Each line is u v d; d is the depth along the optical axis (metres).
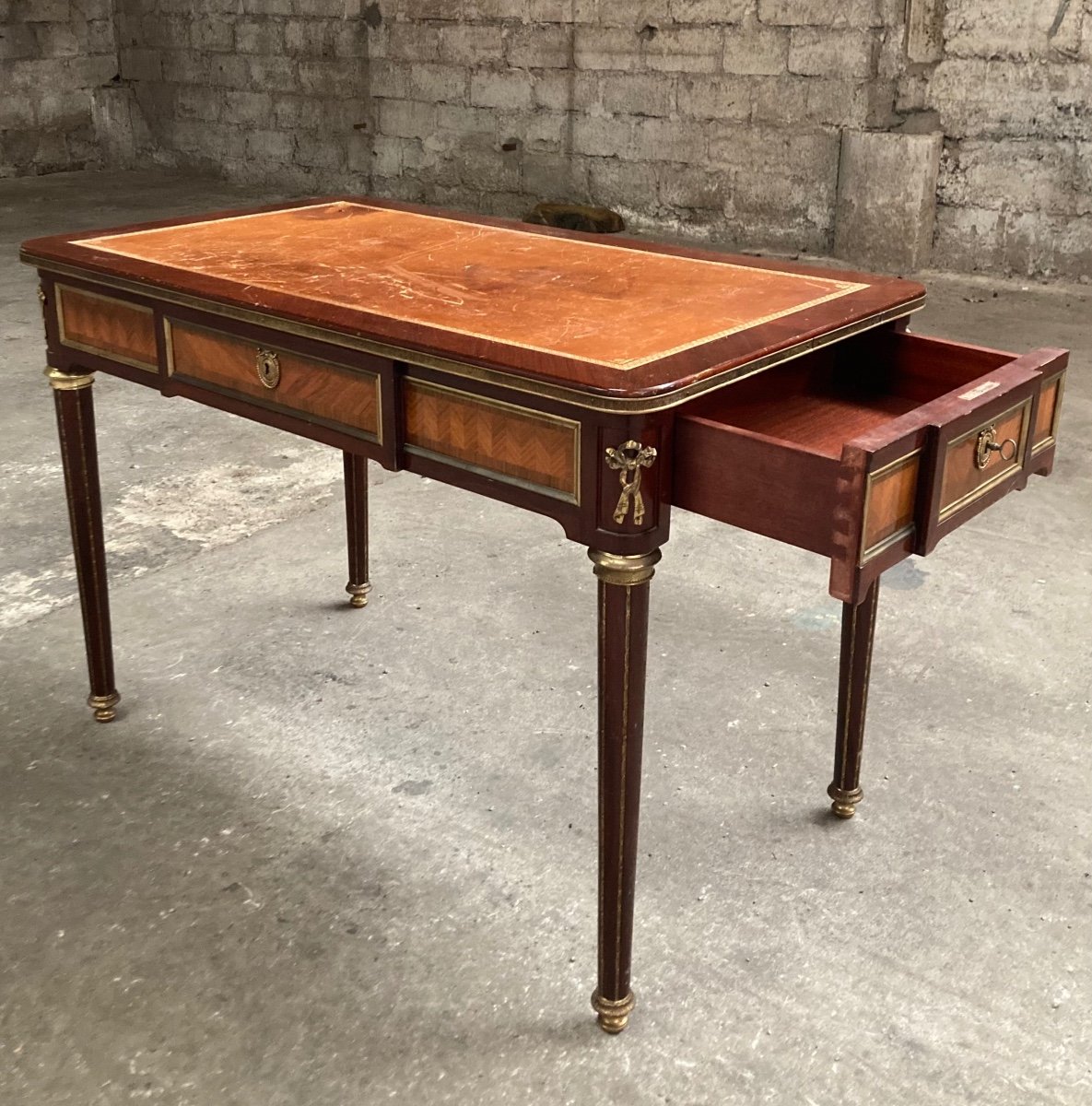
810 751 2.35
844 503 1.36
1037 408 1.64
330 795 2.22
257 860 2.05
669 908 1.95
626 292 1.85
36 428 3.99
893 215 6.09
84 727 2.43
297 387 1.79
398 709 2.49
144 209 7.73
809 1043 1.69
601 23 6.77
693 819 2.16
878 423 1.78
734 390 1.80
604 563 1.50
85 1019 1.72
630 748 1.59
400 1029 1.71
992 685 2.57
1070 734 2.40
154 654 2.68
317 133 8.17
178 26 8.60
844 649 2.05
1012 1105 1.59
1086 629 2.79
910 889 1.99
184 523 3.33
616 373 1.44
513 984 1.79
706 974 1.81
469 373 1.52
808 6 6.09
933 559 3.13
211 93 8.62
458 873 2.03
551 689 2.56
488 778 2.27
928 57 5.87
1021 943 1.88
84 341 2.13
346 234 2.28
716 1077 1.63
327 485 3.60
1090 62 5.47
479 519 3.38
